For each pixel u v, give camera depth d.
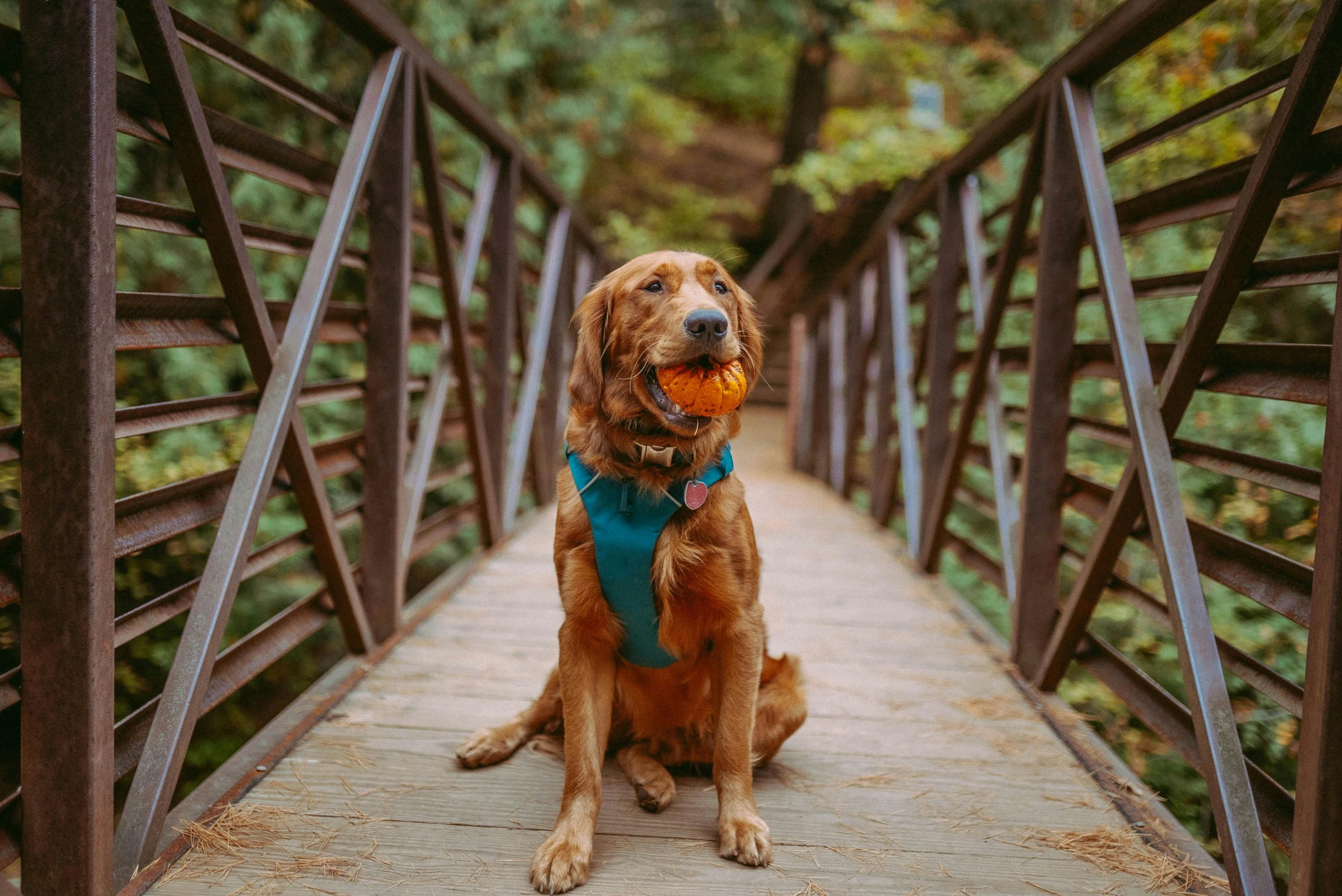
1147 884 1.72
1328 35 1.49
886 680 2.81
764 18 13.73
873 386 6.64
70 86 1.36
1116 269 2.24
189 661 1.80
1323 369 1.64
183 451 3.70
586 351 1.94
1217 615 3.39
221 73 4.36
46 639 1.44
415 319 3.32
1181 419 2.05
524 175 4.52
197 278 4.14
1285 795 1.67
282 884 1.66
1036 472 2.79
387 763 2.15
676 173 17.02
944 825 1.94
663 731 2.17
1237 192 1.96
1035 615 2.85
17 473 2.91
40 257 1.38
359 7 2.34
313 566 4.71
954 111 9.09
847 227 13.30
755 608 1.95
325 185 2.50
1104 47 2.29
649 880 1.71
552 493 5.89
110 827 1.52
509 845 1.81
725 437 1.95
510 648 2.96
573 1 7.59
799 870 1.75
